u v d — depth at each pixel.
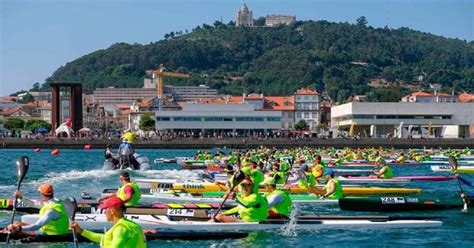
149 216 25.22
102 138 152.75
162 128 180.75
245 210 24.72
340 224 25.98
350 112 174.25
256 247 22.80
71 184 49.41
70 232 21.33
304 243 23.55
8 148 146.25
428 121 172.88
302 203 33.56
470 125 172.62
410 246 23.52
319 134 186.62
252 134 180.50
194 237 23.30
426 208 31.84
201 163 73.44
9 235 20.06
